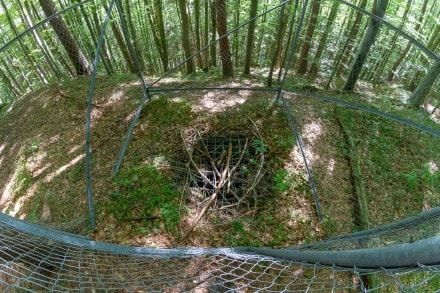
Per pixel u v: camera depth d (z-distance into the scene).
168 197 4.14
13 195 4.73
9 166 5.20
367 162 4.66
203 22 7.74
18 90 9.41
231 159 4.64
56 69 7.56
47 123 5.62
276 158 4.58
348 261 1.51
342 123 5.20
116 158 4.72
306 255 2.00
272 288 3.16
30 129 5.66
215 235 3.83
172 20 7.77
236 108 5.38
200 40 7.51
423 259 1.09
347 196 4.22
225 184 4.36
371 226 3.95
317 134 4.98
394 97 6.53
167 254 2.91
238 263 3.39
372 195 4.29
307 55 6.79
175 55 8.40
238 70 7.12
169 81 6.41
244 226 3.91
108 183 4.33
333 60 7.80
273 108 5.38
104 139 5.08
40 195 4.52
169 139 4.92
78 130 5.32
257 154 4.66
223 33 5.79
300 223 3.93
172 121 5.17
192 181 4.42
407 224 2.79
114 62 7.97
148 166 4.49
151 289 3.08
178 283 3.16
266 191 4.27
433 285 3.20
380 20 3.64
